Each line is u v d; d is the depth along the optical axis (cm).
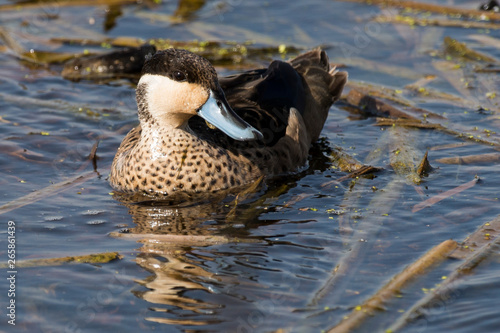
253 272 847
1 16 1920
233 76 1252
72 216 1007
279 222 988
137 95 1090
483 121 1369
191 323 748
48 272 845
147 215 1016
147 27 1898
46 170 1174
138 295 798
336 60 1691
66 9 1991
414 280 815
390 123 1380
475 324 739
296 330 732
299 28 1867
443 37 1803
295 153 1182
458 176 1134
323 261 872
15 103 1457
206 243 920
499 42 1742
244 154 1124
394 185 1099
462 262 854
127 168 1103
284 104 1206
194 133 1108
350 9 1989
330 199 1066
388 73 1631
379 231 947
